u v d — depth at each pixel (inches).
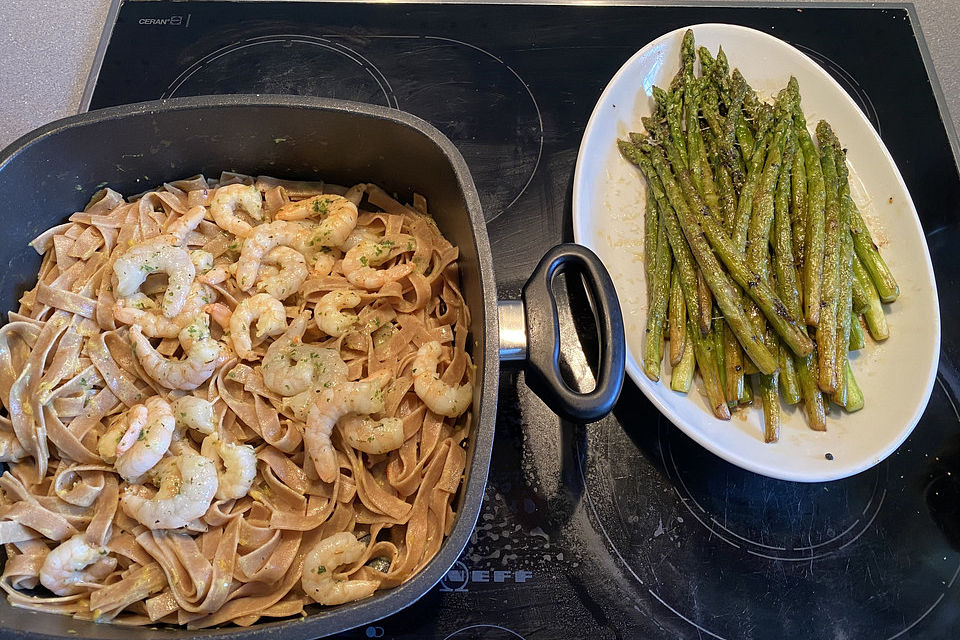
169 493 34.3
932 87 58.9
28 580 34.9
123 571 35.4
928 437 46.1
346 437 37.2
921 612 41.3
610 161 52.4
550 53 59.5
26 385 38.4
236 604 34.8
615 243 50.0
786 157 49.5
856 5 62.5
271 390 38.7
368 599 31.2
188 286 39.6
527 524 42.4
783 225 47.1
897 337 46.7
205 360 37.0
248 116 41.6
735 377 44.3
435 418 39.1
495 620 39.9
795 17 62.0
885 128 57.1
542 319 36.8
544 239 51.6
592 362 47.0
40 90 57.2
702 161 49.5
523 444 44.5
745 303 45.3
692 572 41.6
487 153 54.9
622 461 44.4
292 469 37.8
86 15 60.7
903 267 48.4
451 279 43.6
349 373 39.7
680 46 54.7
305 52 58.6
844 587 41.7
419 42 59.6
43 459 36.9
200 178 45.6
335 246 42.8
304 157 45.1
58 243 42.1
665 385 45.5
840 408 45.1
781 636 40.4
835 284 45.5
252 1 60.8
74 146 40.6
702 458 44.8
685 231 46.5
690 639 39.9
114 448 36.2
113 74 56.8
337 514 37.1
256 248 40.9
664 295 46.3
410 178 45.2
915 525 43.6
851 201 49.1
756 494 44.0
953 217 53.4
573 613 40.2
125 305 39.9
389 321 42.4
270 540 35.7
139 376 39.3
